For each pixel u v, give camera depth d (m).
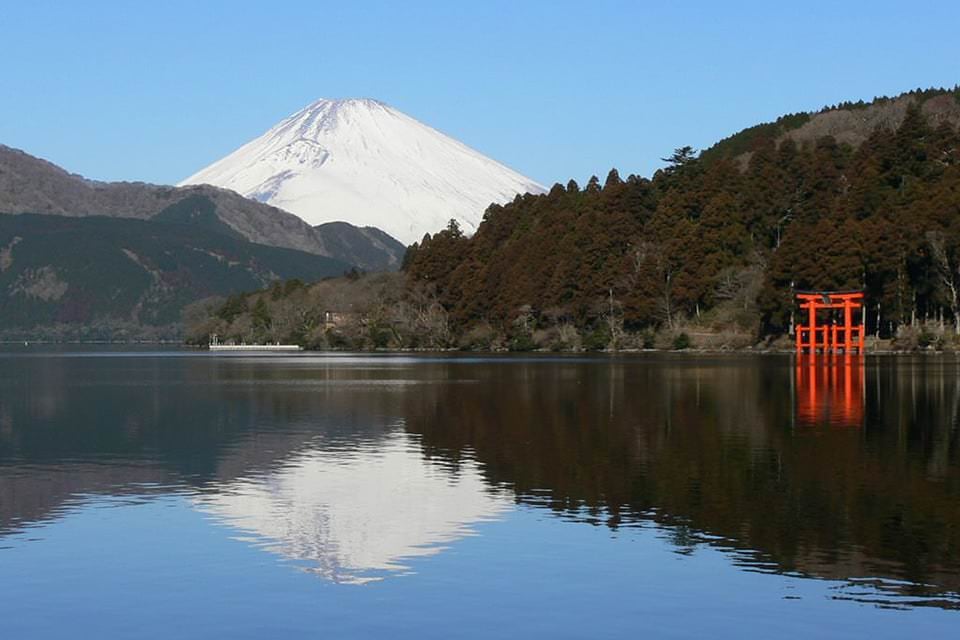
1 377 126.19
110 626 24.95
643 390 88.25
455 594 27.06
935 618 25.20
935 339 156.50
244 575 28.70
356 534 33.09
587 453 49.59
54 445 55.00
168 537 32.88
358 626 24.88
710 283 186.62
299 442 55.53
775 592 27.03
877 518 34.69
